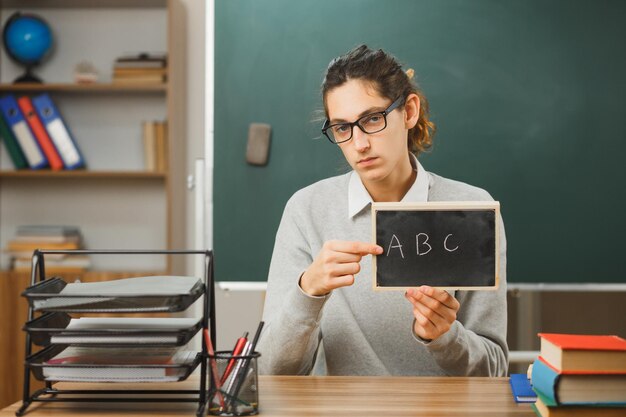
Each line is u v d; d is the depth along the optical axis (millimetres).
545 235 2592
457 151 2600
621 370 982
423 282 1195
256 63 2631
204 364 1076
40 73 3295
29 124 3111
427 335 1307
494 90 2602
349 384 1259
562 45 2592
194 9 3240
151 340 1019
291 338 1354
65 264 3078
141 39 3287
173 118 3064
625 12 2582
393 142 1484
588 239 2590
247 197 2625
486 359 1463
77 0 3182
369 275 1611
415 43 2604
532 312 2707
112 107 3309
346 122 1482
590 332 2701
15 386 2955
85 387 1213
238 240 2625
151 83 3064
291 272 1655
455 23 2602
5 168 3309
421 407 1086
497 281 1188
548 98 2598
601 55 2588
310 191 1740
